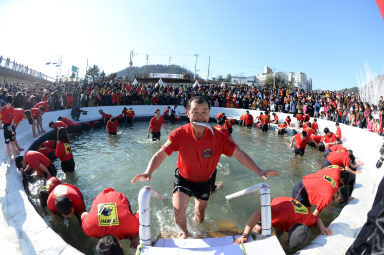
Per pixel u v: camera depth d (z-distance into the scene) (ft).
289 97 62.39
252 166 8.44
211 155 8.70
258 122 47.52
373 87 61.11
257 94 71.31
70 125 36.81
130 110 48.16
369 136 30.35
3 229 9.86
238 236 9.02
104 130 39.58
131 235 10.32
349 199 14.01
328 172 14.43
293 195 13.93
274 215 10.98
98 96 56.18
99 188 16.88
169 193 16.22
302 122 43.93
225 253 7.26
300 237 9.60
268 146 31.50
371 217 5.87
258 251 7.31
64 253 8.66
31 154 17.13
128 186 17.26
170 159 23.52
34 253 8.68
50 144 24.88
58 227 12.34
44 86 75.25
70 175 19.02
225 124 34.83
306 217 10.90
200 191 9.80
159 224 12.22
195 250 7.41
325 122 44.45
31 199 15.05
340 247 9.47
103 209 10.32
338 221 11.44
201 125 7.84
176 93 74.69
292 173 21.25
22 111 21.30
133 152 25.75
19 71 108.37
